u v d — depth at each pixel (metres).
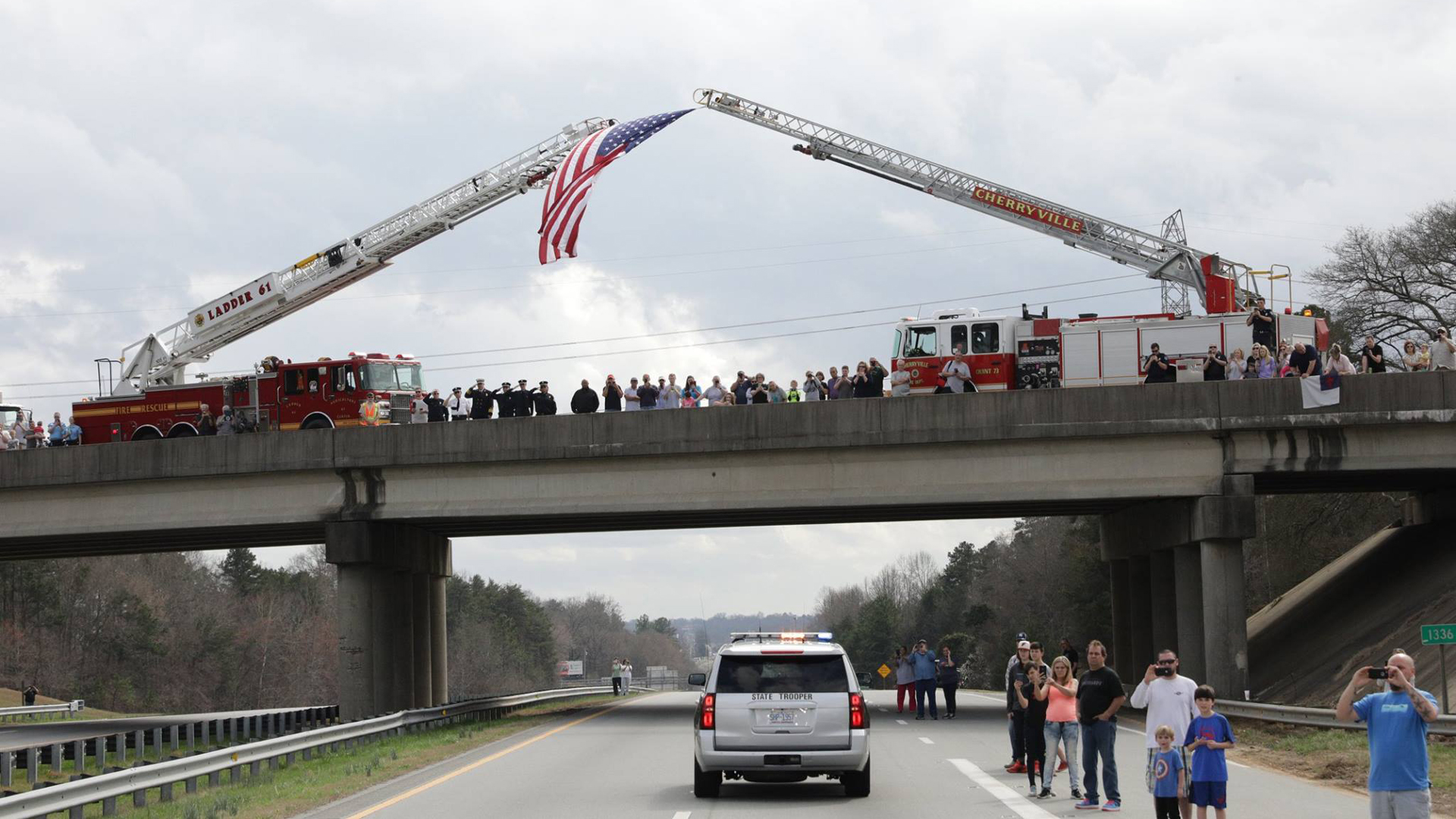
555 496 48.84
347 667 50.25
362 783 26.67
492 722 49.56
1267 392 43.78
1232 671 44.00
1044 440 45.34
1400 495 72.25
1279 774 27.08
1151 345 49.78
